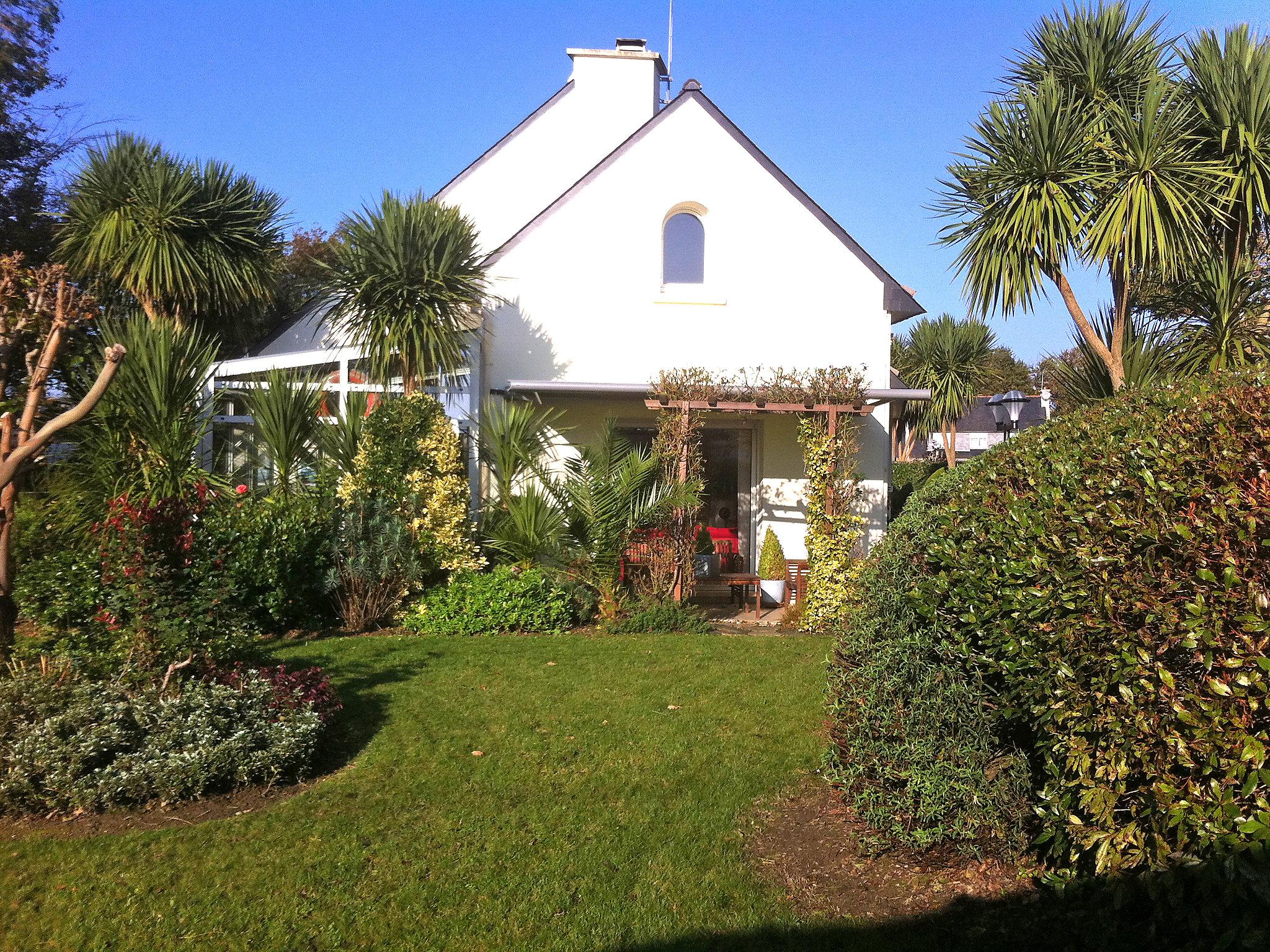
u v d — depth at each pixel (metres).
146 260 11.07
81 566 8.06
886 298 12.81
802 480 12.67
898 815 4.31
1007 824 4.10
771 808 5.17
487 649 9.10
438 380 12.00
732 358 12.55
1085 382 9.09
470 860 4.50
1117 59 9.62
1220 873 2.56
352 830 4.84
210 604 5.98
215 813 5.09
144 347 9.43
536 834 4.81
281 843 4.68
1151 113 8.39
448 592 10.20
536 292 12.47
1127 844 2.97
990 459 4.95
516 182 17.09
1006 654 3.79
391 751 6.05
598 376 12.47
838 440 10.69
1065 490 3.63
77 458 9.53
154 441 9.40
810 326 12.61
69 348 9.22
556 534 10.78
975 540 4.12
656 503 10.44
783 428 12.70
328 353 11.90
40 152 17.03
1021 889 3.99
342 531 10.16
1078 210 8.86
